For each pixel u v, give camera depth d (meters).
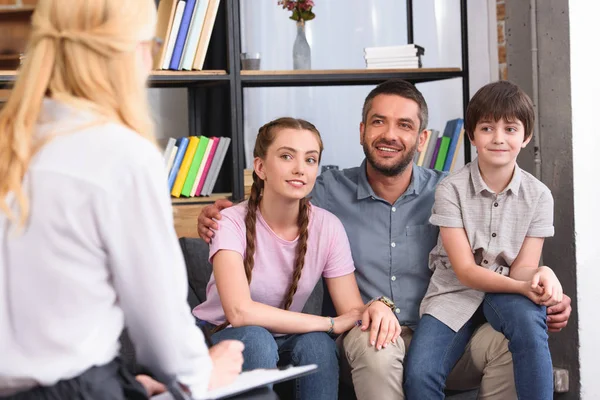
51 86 1.27
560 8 2.78
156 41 1.38
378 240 2.48
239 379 1.48
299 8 3.21
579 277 2.81
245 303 2.11
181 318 1.28
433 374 2.15
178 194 2.94
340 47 3.76
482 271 2.21
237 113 2.94
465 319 2.24
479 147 2.29
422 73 3.12
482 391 2.23
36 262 1.19
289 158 2.18
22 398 1.20
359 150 3.79
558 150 2.82
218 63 3.33
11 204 1.19
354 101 3.78
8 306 1.20
